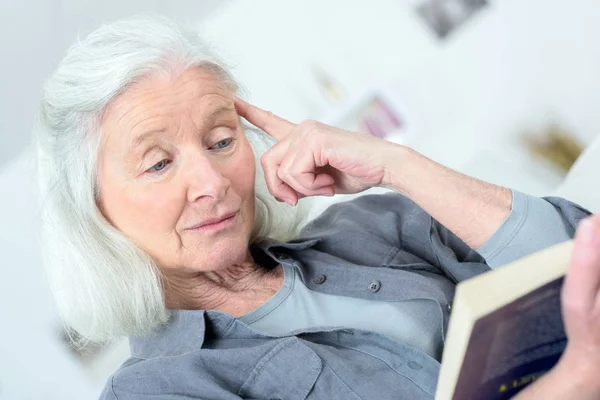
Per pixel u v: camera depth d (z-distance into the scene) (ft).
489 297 1.90
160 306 3.54
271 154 3.69
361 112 7.90
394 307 3.58
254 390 3.26
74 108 3.29
